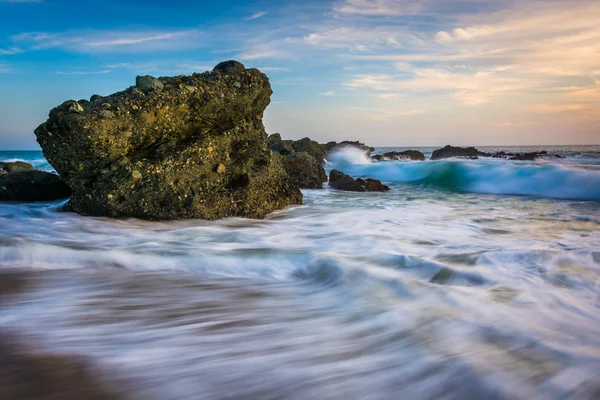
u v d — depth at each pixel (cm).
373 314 379
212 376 275
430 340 326
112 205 762
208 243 647
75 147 717
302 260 545
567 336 333
